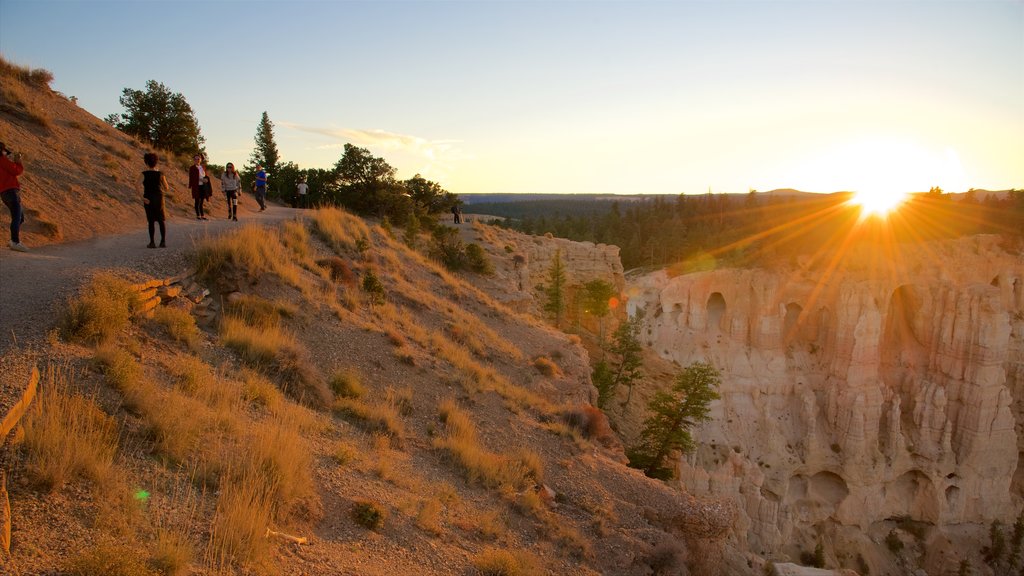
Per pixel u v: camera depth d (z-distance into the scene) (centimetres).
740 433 4841
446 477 1113
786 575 2358
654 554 1156
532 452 1422
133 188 2027
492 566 823
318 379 1240
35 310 907
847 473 4681
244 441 827
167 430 738
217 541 583
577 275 5903
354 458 977
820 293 5162
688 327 5625
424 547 812
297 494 759
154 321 1084
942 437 4762
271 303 1480
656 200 18650
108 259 1284
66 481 570
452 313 2394
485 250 4306
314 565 645
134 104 3403
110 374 789
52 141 1984
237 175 2131
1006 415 4744
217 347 1155
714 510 1420
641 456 3097
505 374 2044
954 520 4706
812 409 4875
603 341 5191
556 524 1109
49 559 465
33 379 686
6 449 565
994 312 4703
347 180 4188
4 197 1228
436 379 1627
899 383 5125
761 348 5250
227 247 1480
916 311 5153
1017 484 5172
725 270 5528
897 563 4550
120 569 464
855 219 5494
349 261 2225
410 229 3544
